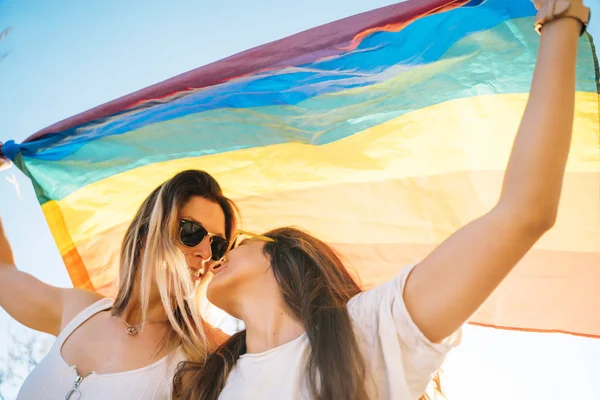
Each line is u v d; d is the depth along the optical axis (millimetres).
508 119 2232
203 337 2344
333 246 2512
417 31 2252
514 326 2266
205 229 2455
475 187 2297
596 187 2160
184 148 2625
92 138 2602
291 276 2055
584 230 2182
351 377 1751
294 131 2484
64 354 2252
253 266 2092
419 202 2387
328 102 2404
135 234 2467
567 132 1624
